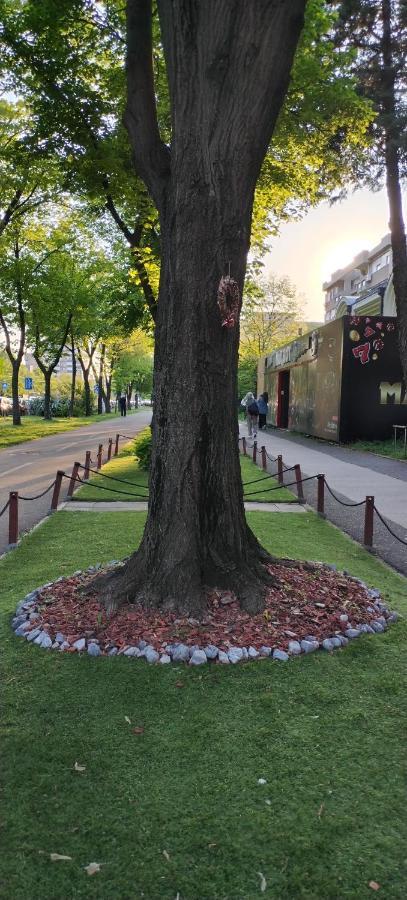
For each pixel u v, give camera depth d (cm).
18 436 2627
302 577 552
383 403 2147
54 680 399
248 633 450
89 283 3675
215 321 478
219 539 500
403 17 1537
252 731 345
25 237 2867
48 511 1024
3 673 412
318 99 1165
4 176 1694
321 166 1436
